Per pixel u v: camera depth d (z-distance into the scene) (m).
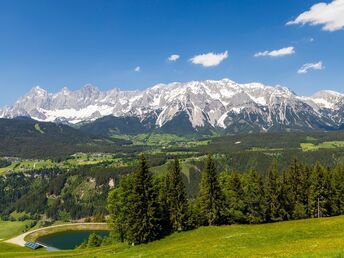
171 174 106.00
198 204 113.88
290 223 93.31
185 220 103.31
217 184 111.25
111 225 114.06
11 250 141.12
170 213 103.44
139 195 95.44
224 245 67.19
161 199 103.50
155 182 109.25
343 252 38.69
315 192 118.69
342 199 119.38
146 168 97.50
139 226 94.69
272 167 122.19
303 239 63.50
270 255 48.41
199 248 67.94
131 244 96.94
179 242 88.12
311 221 90.44
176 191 104.38
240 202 113.88
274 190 117.62
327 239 57.00
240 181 116.00
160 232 100.62
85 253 96.69
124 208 98.06
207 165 111.81
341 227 70.38
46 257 94.25
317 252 42.66
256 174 121.50
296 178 121.56
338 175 121.19
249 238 70.62
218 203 110.38
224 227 99.12
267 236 70.50
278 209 117.25
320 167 121.25
